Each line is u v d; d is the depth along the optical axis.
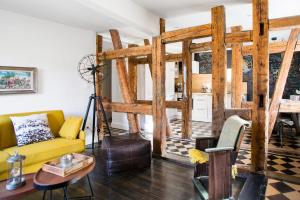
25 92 3.74
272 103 4.07
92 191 2.53
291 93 6.46
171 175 3.08
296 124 5.15
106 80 7.14
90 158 2.44
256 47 2.98
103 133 5.00
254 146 3.07
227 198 2.39
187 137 5.22
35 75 3.86
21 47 3.70
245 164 3.45
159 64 3.86
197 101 7.48
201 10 3.94
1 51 3.46
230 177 2.39
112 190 2.67
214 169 2.34
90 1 2.78
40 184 1.90
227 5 3.67
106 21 4.09
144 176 3.06
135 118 4.80
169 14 4.16
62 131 3.66
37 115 3.48
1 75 3.45
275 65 6.55
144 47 4.11
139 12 3.71
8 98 3.57
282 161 3.63
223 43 3.21
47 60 4.07
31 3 3.21
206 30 3.34
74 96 4.55
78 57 4.59
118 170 3.16
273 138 5.01
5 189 1.95
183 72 5.28
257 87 3.01
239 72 4.65
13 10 3.51
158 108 3.91
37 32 3.90
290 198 2.45
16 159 2.03
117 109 4.63
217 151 2.33
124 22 3.61
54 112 3.84
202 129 6.22
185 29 3.54
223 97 3.26
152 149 4.14
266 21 2.92
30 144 3.15
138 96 6.22
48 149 3.05
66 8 3.42
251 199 2.44
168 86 7.27
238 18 4.33
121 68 4.60
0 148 3.05
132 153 3.24
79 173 2.15
